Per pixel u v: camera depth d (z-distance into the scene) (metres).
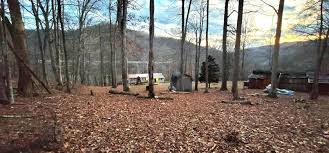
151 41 19.22
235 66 20.09
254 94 26.38
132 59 70.50
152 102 17.53
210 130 10.16
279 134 9.75
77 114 12.16
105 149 7.88
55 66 26.38
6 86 14.56
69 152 7.52
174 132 9.81
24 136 7.90
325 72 37.00
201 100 19.77
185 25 31.75
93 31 45.81
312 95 24.05
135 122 11.27
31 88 17.27
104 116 12.15
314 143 8.73
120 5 26.83
